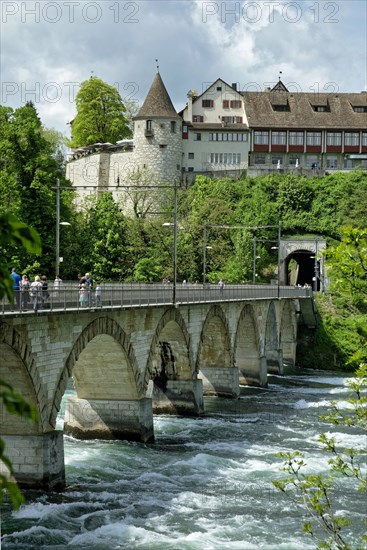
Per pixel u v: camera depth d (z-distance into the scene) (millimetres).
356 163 147750
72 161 145250
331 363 104062
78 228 98875
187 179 140500
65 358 39375
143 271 102062
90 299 41594
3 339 32938
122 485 40438
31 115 86938
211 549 31391
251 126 143750
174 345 60750
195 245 119062
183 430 55969
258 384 83312
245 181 139500
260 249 125812
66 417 51281
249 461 46625
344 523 17797
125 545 31766
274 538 32906
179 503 37625
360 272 16500
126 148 140375
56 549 31234
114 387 50094
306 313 105938
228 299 71688
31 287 37406
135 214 115875
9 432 37469
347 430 57344
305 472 43781
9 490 7934
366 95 153375
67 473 41938
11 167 82375
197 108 144625
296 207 136125
